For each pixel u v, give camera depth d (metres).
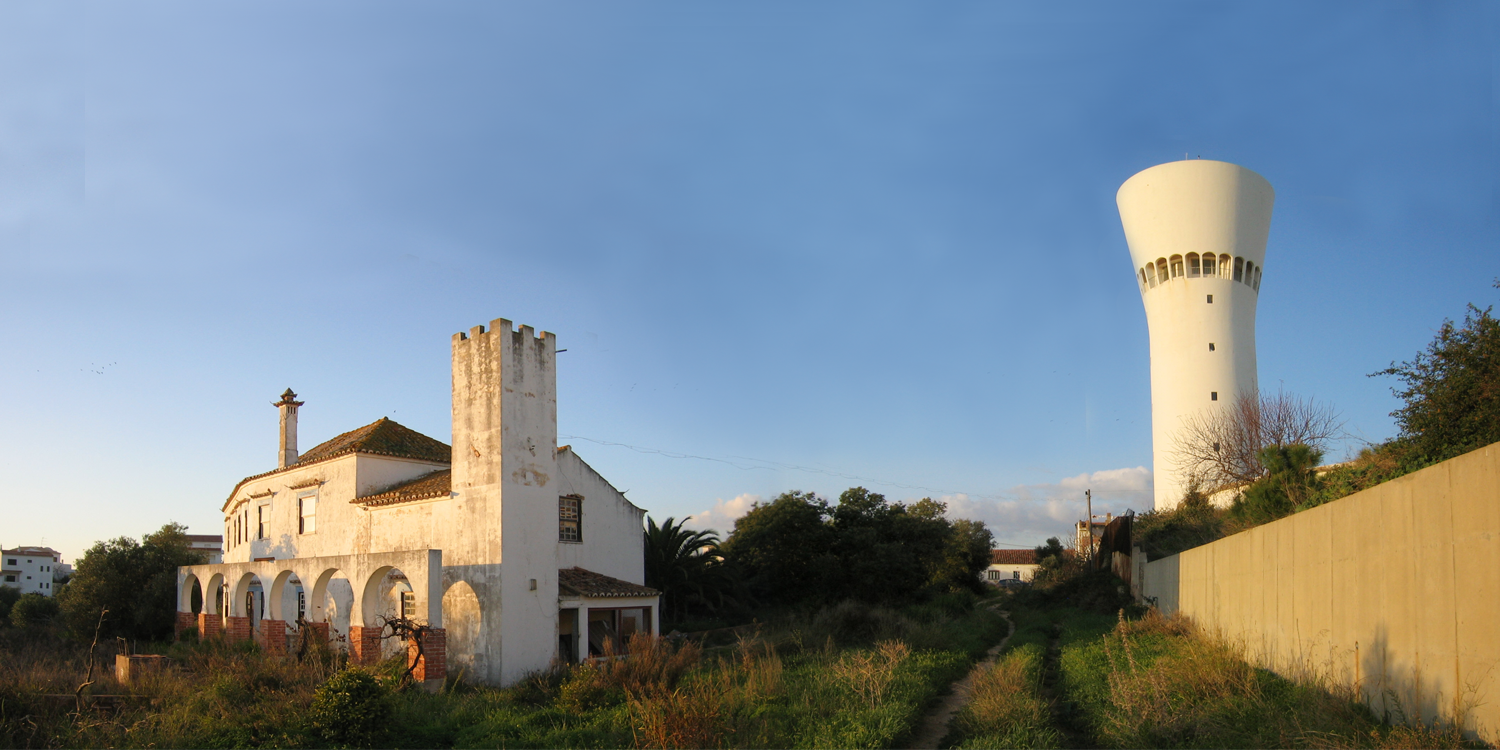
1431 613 9.70
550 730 14.73
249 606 32.44
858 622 28.41
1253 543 16.62
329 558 23.12
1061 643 25.27
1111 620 30.14
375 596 22.28
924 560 40.53
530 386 23.80
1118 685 13.62
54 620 44.59
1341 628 12.16
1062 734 12.94
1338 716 10.67
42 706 14.57
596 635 25.80
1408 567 10.22
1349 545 11.89
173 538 40.16
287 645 24.20
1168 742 11.28
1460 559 9.16
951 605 39.72
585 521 29.09
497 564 22.12
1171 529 35.88
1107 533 43.62
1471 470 8.99
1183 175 51.00
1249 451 38.56
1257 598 16.34
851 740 12.20
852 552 38.53
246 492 34.12
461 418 23.94
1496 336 15.31
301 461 31.23
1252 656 16.36
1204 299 50.34
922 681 17.03
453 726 15.48
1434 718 9.51
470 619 22.66
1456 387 15.51
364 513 27.09
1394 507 10.58
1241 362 49.97
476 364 23.67
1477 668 8.80
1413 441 16.98
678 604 37.72
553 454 24.16
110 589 35.91
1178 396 50.22
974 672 19.72
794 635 26.83
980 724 13.25
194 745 13.12
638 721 13.65
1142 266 53.28
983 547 58.38
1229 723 11.61
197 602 37.25
